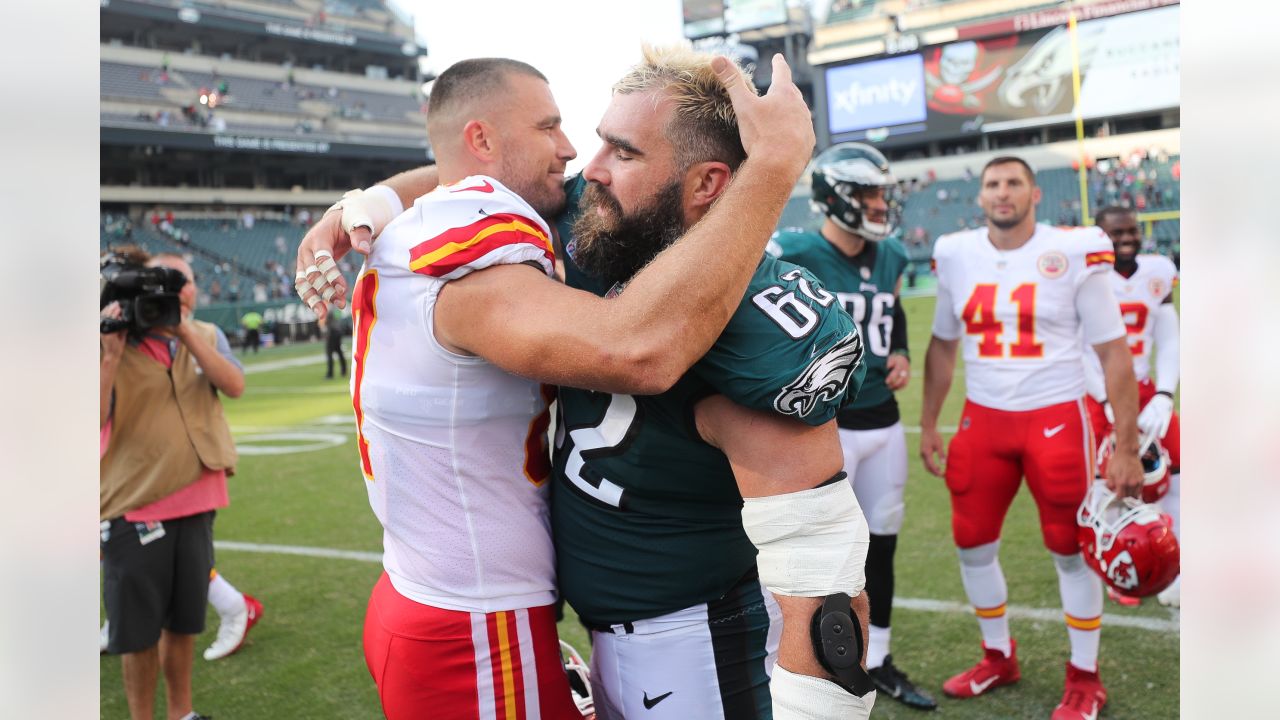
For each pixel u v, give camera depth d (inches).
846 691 49.7
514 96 62.0
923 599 161.6
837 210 126.2
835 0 1514.5
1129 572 105.1
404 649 58.2
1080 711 115.4
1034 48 1397.6
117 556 114.1
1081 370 123.0
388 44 1638.8
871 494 130.4
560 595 62.7
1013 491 128.4
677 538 57.4
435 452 56.3
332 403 474.6
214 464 120.4
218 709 130.4
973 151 1537.9
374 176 1656.0
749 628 59.5
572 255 61.6
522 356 48.5
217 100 1425.9
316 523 231.3
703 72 54.1
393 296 55.2
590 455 58.2
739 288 47.8
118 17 1368.1
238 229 1385.3
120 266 118.9
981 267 129.2
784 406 49.6
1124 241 178.9
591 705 70.6
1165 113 1375.5
